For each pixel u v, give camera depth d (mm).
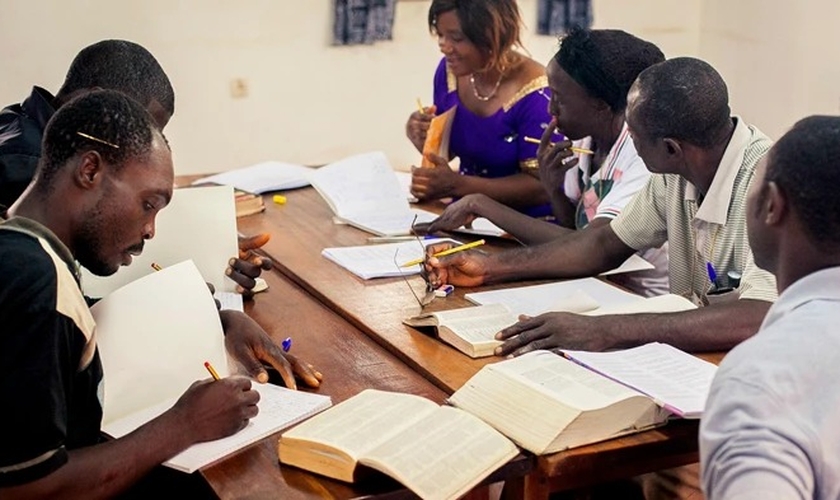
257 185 3102
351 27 4410
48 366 1279
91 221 1414
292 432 1431
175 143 4312
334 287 2197
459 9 2908
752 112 4672
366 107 4570
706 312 1765
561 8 4684
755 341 1076
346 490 1354
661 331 1735
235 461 1437
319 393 1668
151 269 2105
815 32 4223
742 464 983
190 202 2178
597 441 1453
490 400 1524
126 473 1386
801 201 1084
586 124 2408
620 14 4824
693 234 2125
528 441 1422
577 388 1503
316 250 2494
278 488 1364
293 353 1851
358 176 2906
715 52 4883
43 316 1279
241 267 2158
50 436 1284
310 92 4461
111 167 1405
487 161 3084
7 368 1264
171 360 1635
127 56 1919
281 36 4344
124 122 1413
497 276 2207
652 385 1535
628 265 2354
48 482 1300
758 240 1156
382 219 2721
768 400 1008
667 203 2160
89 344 1389
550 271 2242
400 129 4660
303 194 3105
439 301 2098
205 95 4297
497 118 3004
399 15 4500
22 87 4016
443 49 2979
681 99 1880
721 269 2021
